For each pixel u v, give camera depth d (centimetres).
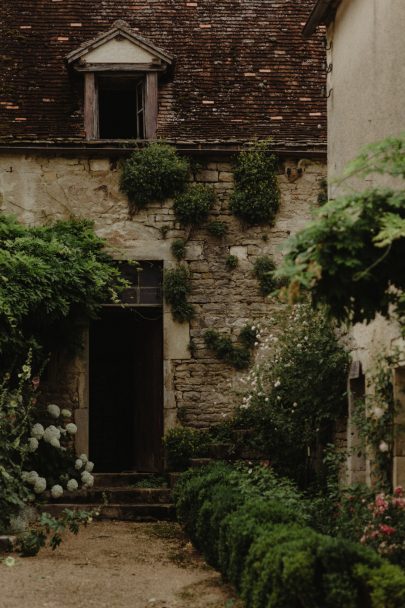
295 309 1215
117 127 1576
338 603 557
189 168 1365
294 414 1163
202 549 903
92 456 1627
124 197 1360
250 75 1441
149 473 1327
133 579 823
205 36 1480
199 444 1307
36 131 1358
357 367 1012
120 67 1374
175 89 1420
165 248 1359
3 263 1189
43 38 1460
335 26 1130
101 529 1099
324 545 585
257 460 1264
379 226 611
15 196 1348
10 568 844
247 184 1357
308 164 1366
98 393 1636
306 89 1430
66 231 1330
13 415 1085
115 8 1500
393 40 896
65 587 777
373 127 960
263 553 651
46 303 1212
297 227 1363
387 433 867
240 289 1363
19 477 1038
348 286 619
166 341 1355
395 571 552
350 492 841
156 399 1369
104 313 1580
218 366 1355
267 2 1523
